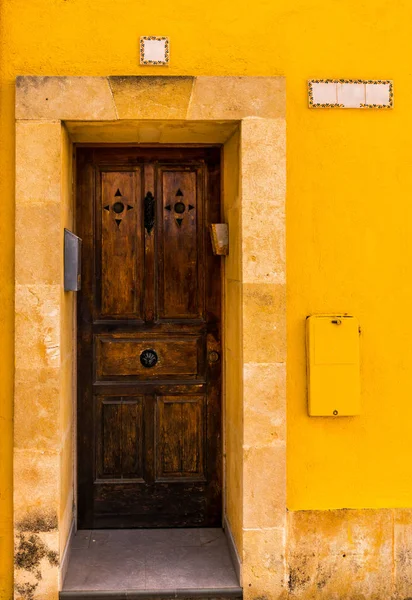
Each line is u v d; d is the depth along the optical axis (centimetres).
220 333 436
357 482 379
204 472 438
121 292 432
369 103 375
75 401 424
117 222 431
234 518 398
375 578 375
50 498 361
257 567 369
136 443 435
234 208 393
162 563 393
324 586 373
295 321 376
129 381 433
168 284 434
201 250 435
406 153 379
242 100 365
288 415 376
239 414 380
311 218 376
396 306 380
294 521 372
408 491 381
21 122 358
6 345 365
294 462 376
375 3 377
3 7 363
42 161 359
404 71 379
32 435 360
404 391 381
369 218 378
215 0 370
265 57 372
